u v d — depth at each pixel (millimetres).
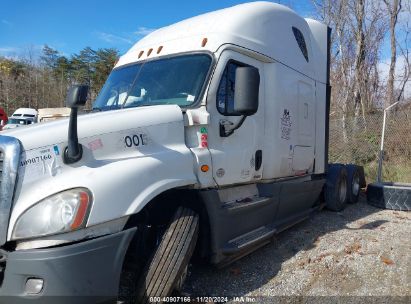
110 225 3436
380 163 11516
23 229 3236
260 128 5750
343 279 4949
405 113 14359
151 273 3799
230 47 5145
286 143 6367
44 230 3199
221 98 4934
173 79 4992
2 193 3297
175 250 3893
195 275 5066
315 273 5137
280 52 6281
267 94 5961
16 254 3166
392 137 13836
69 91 3502
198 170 4480
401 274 5047
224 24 5305
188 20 5816
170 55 5219
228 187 5234
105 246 3340
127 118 4059
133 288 3959
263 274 5133
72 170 3547
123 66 5688
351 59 19969
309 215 7984
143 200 3643
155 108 4383
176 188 4348
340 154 14070
